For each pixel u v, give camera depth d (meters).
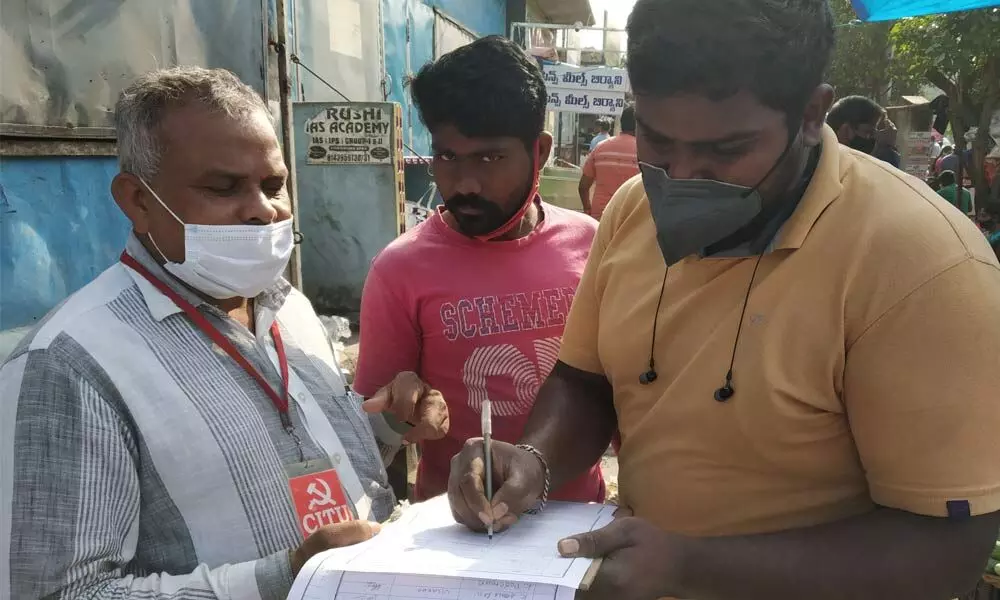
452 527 1.24
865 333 1.08
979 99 7.85
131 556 1.29
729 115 1.05
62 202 3.30
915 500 1.05
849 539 1.08
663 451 1.31
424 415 1.69
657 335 1.32
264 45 4.48
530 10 15.92
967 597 2.20
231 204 1.41
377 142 6.51
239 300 1.57
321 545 1.23
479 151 1.77
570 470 1.48
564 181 8.31
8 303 3.04
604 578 1.02
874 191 1.13
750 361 1.18
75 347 1.26
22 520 1.17
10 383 1.23
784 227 1.17
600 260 1.55
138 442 1.28
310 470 1.46
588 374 1.57
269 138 1.47
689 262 1.29
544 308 1.95
